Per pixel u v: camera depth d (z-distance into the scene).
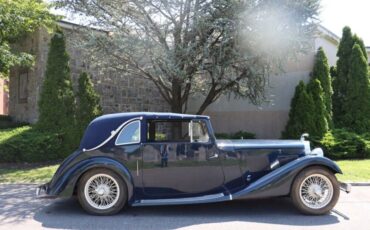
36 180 8.07
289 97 13.70
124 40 9.15
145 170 5.45
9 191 7.08
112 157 5.42
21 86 13.42
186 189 5.52
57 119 11.07
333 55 16.02
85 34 10.02
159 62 9.33
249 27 8.91
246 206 5.93
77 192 5.48
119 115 5.63
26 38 12.91
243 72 9.92
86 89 11.73
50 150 10.52
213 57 9.47
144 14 9.76
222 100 15.41
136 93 15.08
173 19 9.77
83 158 5.41
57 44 11.37
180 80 10.16
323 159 5.44
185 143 5.54
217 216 5.36
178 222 5.05
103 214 5.39
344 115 13.18
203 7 9.34
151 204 5.41
